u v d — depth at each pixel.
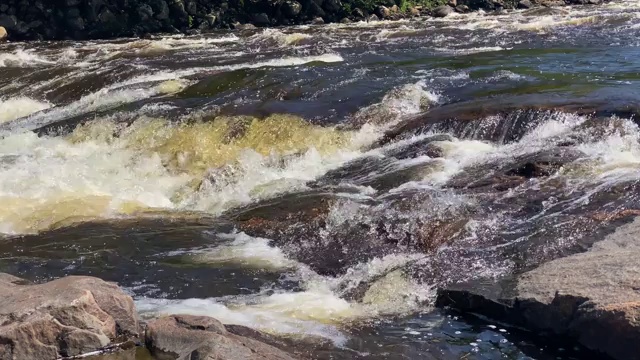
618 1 28.89
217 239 8.16
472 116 10.58
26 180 10.37
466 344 5.68
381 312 6.30
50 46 22.12
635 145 9.16
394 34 20.66
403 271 6.87
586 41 17.38
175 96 13.77
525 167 8.81
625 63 13.98
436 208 7.98
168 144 11.56
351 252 7.48
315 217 8.27
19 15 24.39
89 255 7.81
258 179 10.09
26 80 16.50
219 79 14.28
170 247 7.95
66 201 9.59
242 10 26.73
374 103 11.90
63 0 24.53
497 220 7.64
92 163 11.09
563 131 9.85
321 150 10.87
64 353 5.22
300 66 15.38
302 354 5.48
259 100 12.65
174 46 20.66
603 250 6.49
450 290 6.28
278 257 7.57
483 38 19.00
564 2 29.77
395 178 9.16
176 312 6.30
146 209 9.39
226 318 6.16
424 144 10.24
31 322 5.14
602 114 10.01
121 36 24.98
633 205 7.49
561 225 7.28
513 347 5.61
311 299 6.56
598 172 8.47
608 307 5.25
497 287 6.22
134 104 13.40
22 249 8.11
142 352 5.31
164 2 25.44
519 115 10.32
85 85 15.60
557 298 5.61
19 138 12.38
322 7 27.11
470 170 9.14
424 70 14.25
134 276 7.24
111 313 5.53
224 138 11.42
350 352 5.54
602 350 5.25
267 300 6.57
